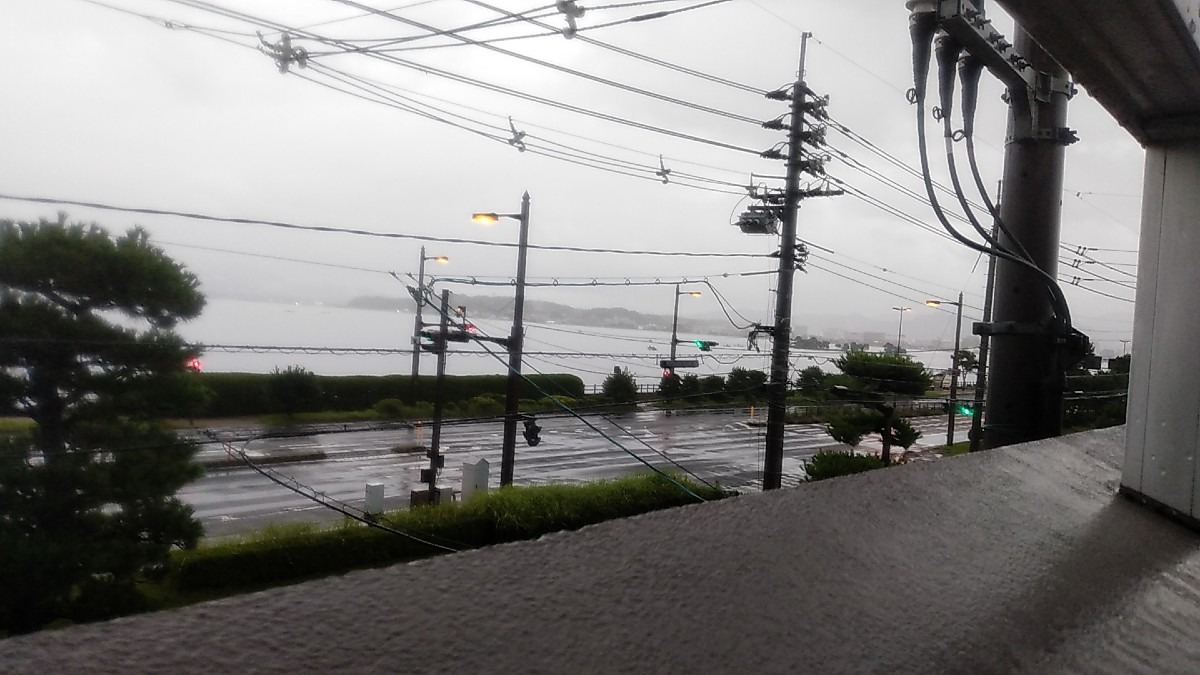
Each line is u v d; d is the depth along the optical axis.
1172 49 1.98
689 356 30.95
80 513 9.56
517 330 17.00
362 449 25.08
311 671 0.91
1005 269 4.13
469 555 1.33
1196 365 2.39
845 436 23.56
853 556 1.56
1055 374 4.03
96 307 10.24
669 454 25.94
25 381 9.63
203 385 11.09
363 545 12.57
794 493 1.95
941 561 1.62
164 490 10.04
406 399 34.22
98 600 9.56
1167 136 2.49
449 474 22.06
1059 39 1.98
